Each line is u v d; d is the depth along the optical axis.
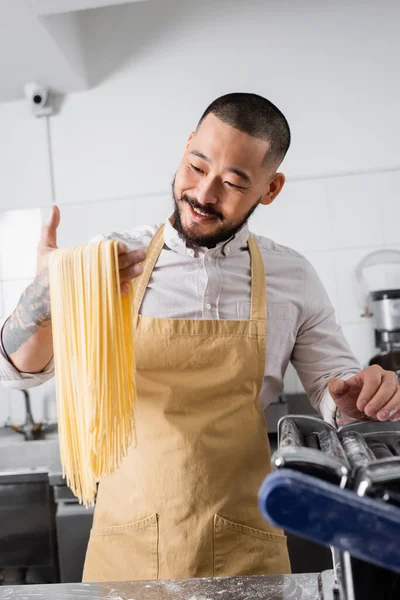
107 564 1.30
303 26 3.21
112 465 1.01
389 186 3.19
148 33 3.27
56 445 2.99
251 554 1.27
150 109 3.28
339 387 1.07
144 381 1.36
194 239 1.31
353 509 0.52
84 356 1.01
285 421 0.79
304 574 1.01
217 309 1.42
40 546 2.70
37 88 3.18
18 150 3.35
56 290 1.04
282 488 0.52
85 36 3.29
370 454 0.68
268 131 1.21
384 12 3.18
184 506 1.26
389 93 3.18
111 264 0.99
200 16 3.25
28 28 2.61
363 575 0.66
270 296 1.47
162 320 1.38
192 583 0.99
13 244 3.35
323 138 3.21
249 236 1.53
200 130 1.22
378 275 3.05
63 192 3.33
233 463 1.31
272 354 1.46
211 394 1.35
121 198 3.30
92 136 3.31
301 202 3.22
